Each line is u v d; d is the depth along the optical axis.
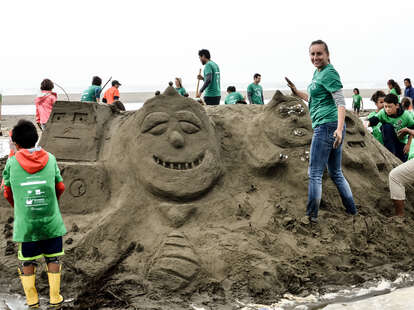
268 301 3.24
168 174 4.17
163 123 4.34
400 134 5.74
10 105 33.91
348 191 4.26
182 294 3.32
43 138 4.75
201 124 4.47
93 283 3.43
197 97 6.52
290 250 3.76
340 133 3.83
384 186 4.91
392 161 5.52
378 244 4.00
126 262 3.67
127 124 4.63
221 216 4.15
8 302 3.30
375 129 6.59
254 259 3.61
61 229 3.18
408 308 3.05
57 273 3.17
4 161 5.86
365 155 5.06
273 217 4.12
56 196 3.32
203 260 3.59
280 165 4.63
